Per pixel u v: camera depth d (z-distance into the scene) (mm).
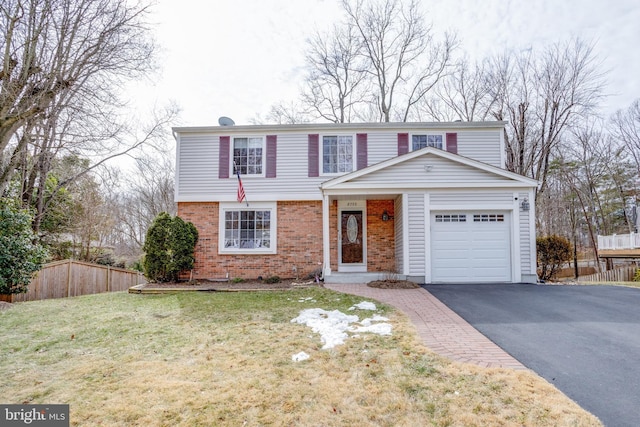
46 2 8477
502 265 10422
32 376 4035
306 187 12109
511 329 5371
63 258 17672
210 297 8758
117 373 4062
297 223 12023
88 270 13539
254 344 4926
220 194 12141
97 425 2979
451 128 12328
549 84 19672
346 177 10594
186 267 11336
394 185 10562
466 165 10586
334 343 4793
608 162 25281
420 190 10586
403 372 3811
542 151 20234
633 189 25812
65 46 9102
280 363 4195
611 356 4250
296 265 11875
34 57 8578
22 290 9344
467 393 3316
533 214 10438
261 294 9023
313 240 11961
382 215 12211
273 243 11922
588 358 4191
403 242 10516
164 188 25297
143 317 6844
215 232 12031
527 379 3572
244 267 11883
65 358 4633
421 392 3369
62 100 9992
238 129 12273
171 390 3568
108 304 8430
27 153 12953
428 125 12219
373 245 12141
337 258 12094
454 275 10406
